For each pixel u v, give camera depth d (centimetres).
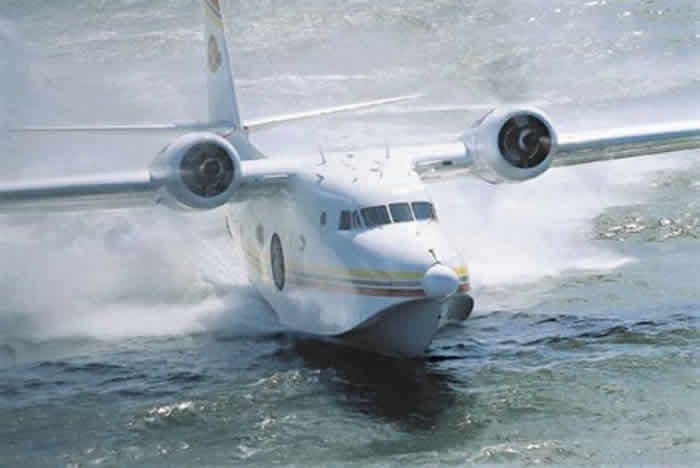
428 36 17712
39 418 5316
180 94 15550
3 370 6106
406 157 6606
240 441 4941
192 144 6144
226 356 6222
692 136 7212
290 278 6588
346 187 6147
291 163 6669
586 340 6103
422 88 15412
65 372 6041
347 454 4738
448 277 5444
